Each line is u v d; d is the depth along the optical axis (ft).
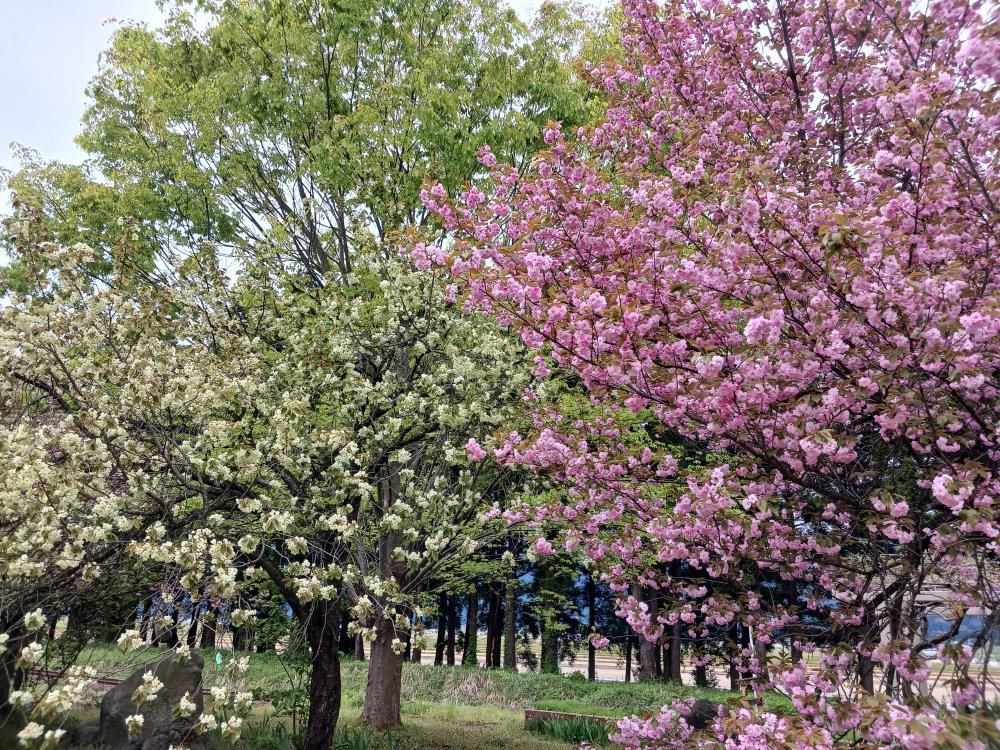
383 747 23.04
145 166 30.45
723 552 13.74
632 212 14.90
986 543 10.58
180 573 14.28
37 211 15.92
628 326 12.76
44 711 10.23
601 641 16.22
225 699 12.50
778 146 17.08
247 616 13.74
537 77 29.04
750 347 11.48
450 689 46.70
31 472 12.34
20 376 15.85
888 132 14.23
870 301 10.63
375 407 21.57
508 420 21.17
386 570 24.40
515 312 14.37
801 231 12.14
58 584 13.62
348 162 26.22
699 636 14.71
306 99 29.27
